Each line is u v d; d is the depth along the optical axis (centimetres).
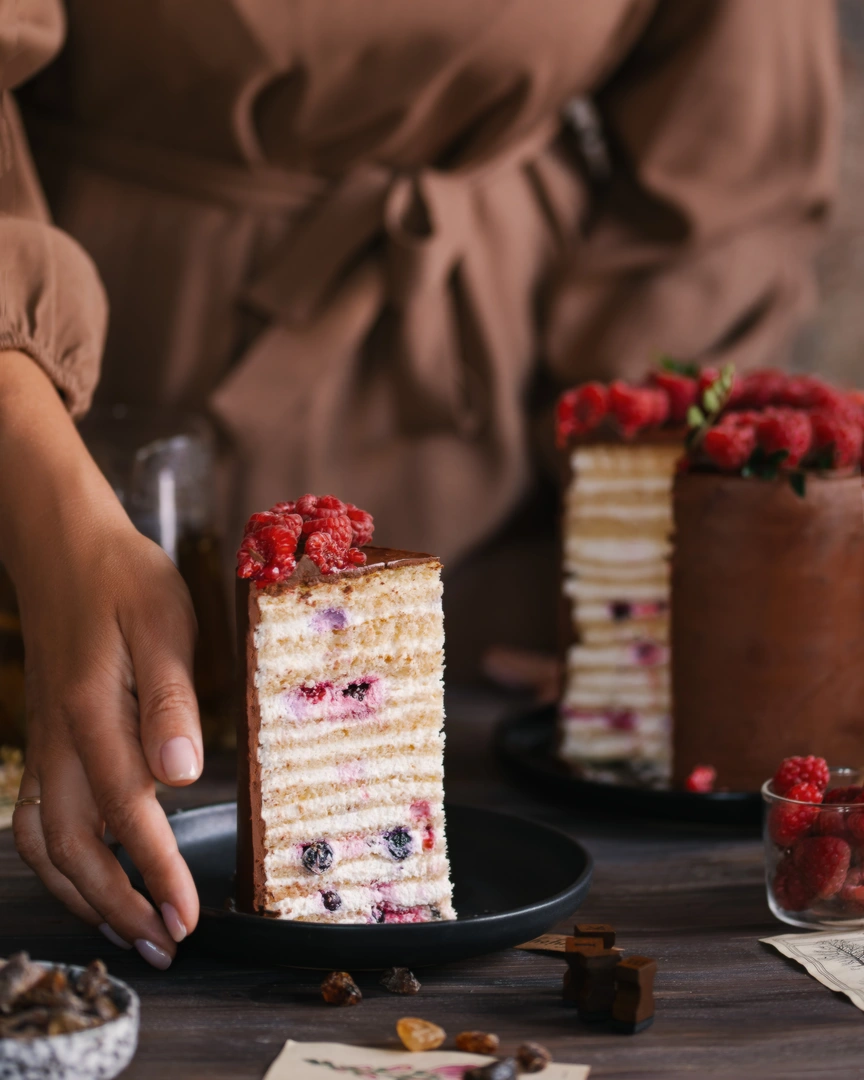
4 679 114
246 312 133
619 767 119
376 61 126
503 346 137
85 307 104
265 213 131
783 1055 83
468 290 134
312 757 94
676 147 138
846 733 111
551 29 128
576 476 120
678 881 100
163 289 131
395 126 130
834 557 110
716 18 136
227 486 133
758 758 111
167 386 133
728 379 112
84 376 103
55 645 90
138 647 88
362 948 86
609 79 142
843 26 169
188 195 130
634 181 142
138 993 87
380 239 133
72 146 130
